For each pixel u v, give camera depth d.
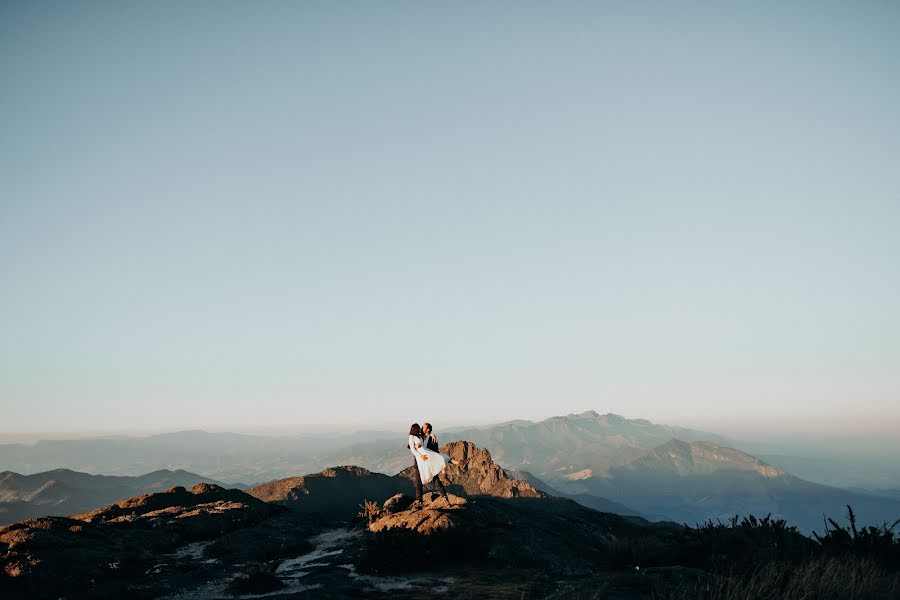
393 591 11.13
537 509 23.14
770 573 9.42
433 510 15.79
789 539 13.88
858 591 9.02
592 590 10.21
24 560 13.46
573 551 15.80
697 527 14.93
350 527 20.47
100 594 12.13
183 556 16.70
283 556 16.83
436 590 11.16
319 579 12.38
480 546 14.41
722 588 9.16
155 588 12.67
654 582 10.38
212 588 12.54
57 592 12.58
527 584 11.70
